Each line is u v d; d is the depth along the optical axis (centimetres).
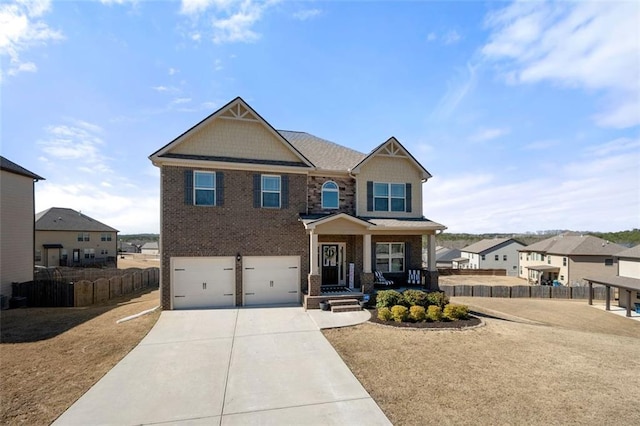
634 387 695
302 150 1800
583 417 577
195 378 738
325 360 838
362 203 1686
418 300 1269
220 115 1474
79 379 734
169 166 1395
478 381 715
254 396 656
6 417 578
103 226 4888
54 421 568
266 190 1513
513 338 1019
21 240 1902
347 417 579
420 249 1773
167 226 1384
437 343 961
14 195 1852
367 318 1219
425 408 605
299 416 584
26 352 903
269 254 1491
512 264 5288
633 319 2144
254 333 1057
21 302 1725
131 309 1430
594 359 855
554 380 723
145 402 633
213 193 1440
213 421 570
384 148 1719
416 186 1777
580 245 3816
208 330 1091
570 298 2881
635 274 2478
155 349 921
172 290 1383
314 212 1622
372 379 727
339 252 1672
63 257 4372
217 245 1432
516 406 612
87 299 1816
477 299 2711
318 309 1366
